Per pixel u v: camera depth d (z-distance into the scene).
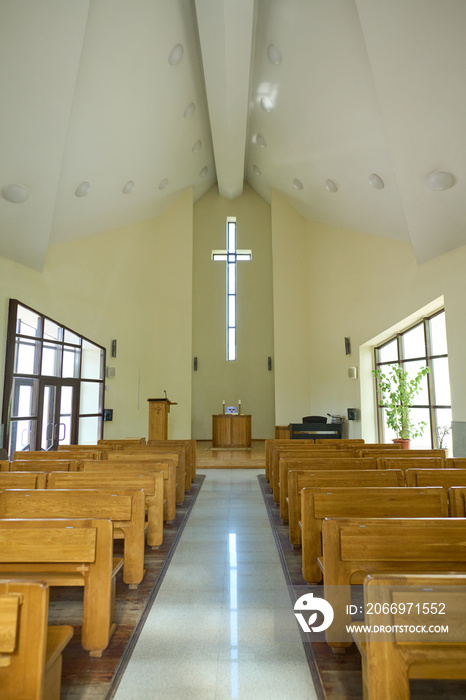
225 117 8.41
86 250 9.39
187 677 1.94
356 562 2.08
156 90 7.06
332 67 6.22
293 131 8.25
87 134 6.71
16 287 7.66
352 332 10.30
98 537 2.10
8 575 2.06
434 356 8.41
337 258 10.88
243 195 13.45
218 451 10.38
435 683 1.91
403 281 8.70
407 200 7.08
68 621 2.43
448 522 2.03
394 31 4.97
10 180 6.29
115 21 5.41
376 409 10.07
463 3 4.39
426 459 4.11
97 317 9.57
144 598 2.71
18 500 2.68
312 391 11.55
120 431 10.03
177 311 11.31
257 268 13.34
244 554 3.51
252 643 2.21
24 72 5.12
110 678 1.93
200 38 6.48
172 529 4.22
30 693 1.39
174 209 11.62
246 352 13.11
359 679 1.92
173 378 11.11
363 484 3.34
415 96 5.49
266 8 6.11
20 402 7.67
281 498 4.43
